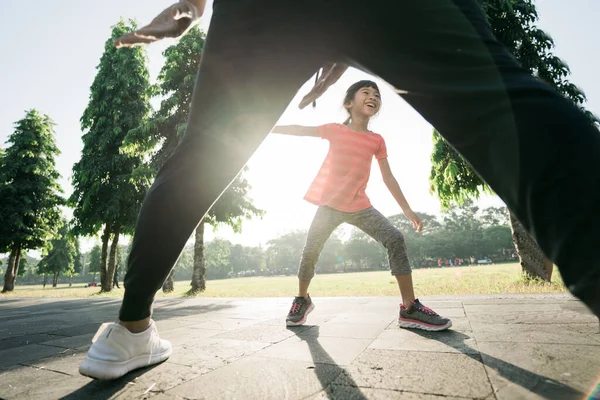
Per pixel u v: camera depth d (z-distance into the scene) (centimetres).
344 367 134
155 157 1461
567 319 207
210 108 105
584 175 49
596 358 126
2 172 2366
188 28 119
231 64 101
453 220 10538
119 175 1748
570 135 52
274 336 204
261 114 106
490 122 61
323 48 93
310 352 161
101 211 1733
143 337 135
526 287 476
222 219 1401
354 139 246
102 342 126
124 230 1836
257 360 149
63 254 5641
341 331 212
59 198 2509
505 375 114
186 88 1426
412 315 209
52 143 2573
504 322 210
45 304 683
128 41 110
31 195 2378
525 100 57
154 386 119
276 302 463
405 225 10806
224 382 121
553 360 127
